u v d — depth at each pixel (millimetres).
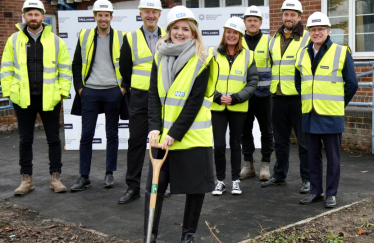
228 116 5359
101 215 4656
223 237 3930
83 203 5090
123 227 4289
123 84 5664
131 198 5129
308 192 5312
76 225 4355
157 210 3479
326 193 4801
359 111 7660
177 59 3408
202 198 3543
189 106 3381
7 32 12023
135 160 5141
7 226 4359
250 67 5414
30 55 5348
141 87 5070
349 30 8086
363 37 7984
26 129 5512
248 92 5285
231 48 5414
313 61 4828
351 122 7805
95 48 5629
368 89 7750
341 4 8133
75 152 8320
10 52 5426
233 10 7953
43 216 4668
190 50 3410
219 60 5383
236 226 4203
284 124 5562
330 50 4766
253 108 5938
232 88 5301
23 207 4977
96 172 6652
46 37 5445
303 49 4980
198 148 3441
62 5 12875
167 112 3418
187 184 3426
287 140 5617
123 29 8055
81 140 5676
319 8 8328
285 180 5895
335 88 4727
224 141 5332
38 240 4012
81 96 5676
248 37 6004
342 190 5340
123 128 8391
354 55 8047
